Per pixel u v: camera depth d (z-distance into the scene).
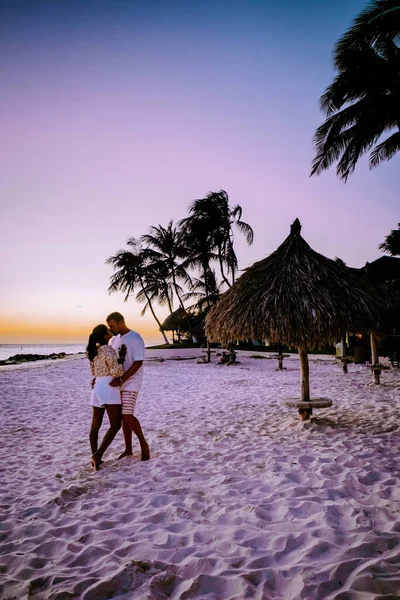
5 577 2.29
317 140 13.81
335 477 3.63
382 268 18.25
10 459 4.75
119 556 2.46
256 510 2.96
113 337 4.82
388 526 2.62
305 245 6.04
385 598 1.87
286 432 5.49
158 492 3.46
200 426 6.12
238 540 2.54
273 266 5.96
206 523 2.85
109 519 2.98
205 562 2.28
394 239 24.88
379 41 12.73
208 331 6.38
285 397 8.76
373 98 12.72
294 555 2.34
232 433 5.54
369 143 13.28
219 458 4.40
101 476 3.98
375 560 2.20
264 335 5.36
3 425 6.62
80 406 8.51
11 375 14.88
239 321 5.56
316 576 2.09
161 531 2.72
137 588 2.11
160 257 34.62
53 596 2.04
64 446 5.27
